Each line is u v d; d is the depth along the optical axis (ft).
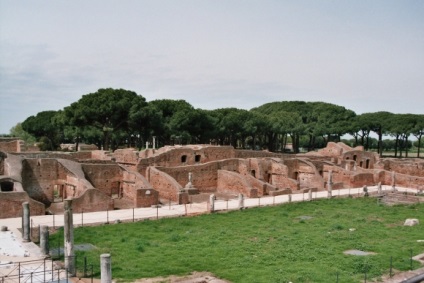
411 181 307.99
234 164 283.79
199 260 124.16
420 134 478.59
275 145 560.20
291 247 139.03
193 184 260.21
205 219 184.65
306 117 559.79
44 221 168.14
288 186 283.79
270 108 621.72
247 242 145.89
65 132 460.96
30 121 462.19
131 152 258.98
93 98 338.34
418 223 182.19
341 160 350.43
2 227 152.87
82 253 129.80
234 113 450.30
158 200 215.31
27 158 216.13
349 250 139.54
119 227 165.99
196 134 413.39
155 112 366.84
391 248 140.77
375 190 281.13
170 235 154.71
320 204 227.40
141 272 113.50
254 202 226.58
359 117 512.63
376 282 110.22
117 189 236.43
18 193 177.27
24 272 110.93
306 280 108.58
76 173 212.23
